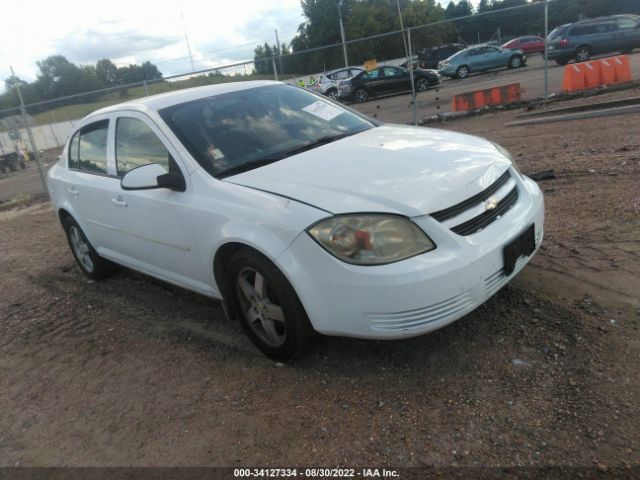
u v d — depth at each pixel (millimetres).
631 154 6355
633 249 3875
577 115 9672
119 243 4285
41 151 22031
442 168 2969
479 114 12945
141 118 3830
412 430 2514
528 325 3154
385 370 2980
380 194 2721
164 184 3344
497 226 2875
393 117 15109
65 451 2809
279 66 13430
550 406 2520
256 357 3346
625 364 2699
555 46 20172
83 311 4539
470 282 2662
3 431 3080
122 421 2971
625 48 19562
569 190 5445
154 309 4344
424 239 2627
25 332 4316
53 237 7367
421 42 21078
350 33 47188
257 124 3730
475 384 2754
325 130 3842
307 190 2863
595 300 3295
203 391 3100
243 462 2502
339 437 2549
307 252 2686
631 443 2236
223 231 3045
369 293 2572
